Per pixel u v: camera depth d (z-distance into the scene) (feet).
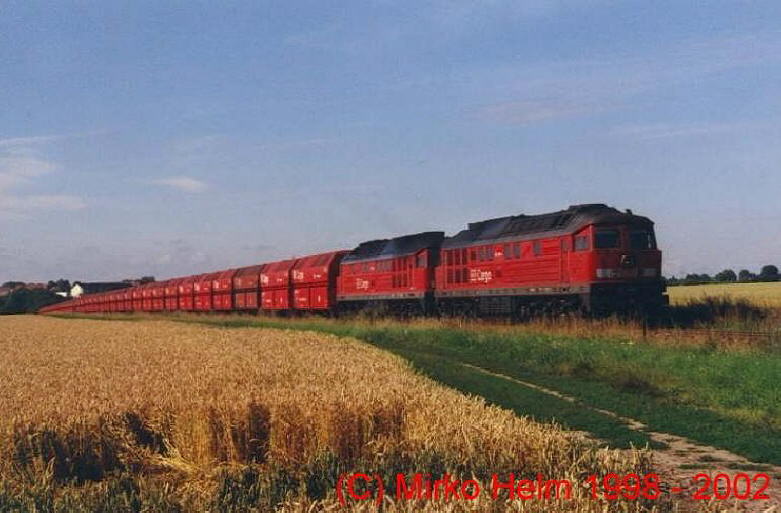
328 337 117.50
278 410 39.75
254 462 38.91
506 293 135.74
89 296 446.60
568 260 120.37
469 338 114.73
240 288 252.83
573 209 124.98
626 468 32.73
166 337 125.49
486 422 36.47
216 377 53.78
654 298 116.78
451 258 154.10
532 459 33.35
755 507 35.83
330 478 34.65
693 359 80.79
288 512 29.07
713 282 293.02
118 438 41.04
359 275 188.03
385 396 42.11
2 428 38.93
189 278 304.09
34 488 33.99
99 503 32.86
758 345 88.38
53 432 39.37
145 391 47.39
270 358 73.51
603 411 63.57
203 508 32.58
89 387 51.96
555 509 25.99
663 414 60.85
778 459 46.24
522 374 85.97
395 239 177.06
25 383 56.80
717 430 54.60
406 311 171.12
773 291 191.21
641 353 87.71
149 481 36.94
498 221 144.77
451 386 75.92
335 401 40.19
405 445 36.60
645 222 118.32
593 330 107.86
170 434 42.32
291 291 219.82
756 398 63.41
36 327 213.46
